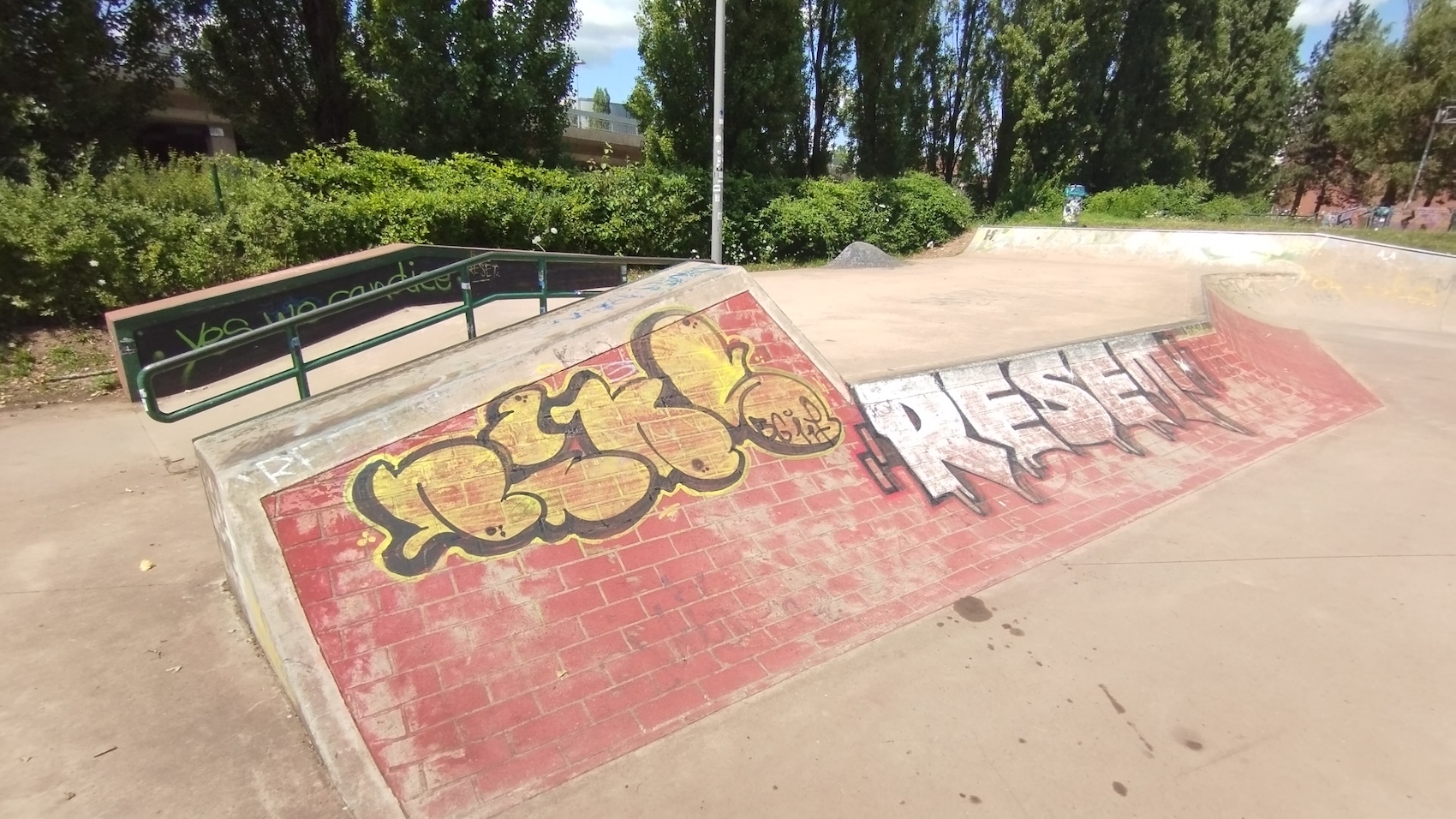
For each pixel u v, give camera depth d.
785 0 15.23
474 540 3.40
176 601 3.72
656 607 3.47
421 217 10.30
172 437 5.82
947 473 4.96
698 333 4.77
